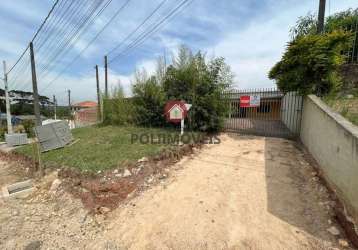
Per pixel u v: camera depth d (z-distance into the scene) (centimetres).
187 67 884
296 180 411
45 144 725
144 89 1056
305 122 609
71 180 463
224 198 369
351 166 271
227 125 899
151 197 386
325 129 393
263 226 288
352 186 267
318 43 559
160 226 306
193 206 350
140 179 438
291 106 760
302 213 309
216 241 269
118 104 1214
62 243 300
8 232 331
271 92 797
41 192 470
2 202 445
